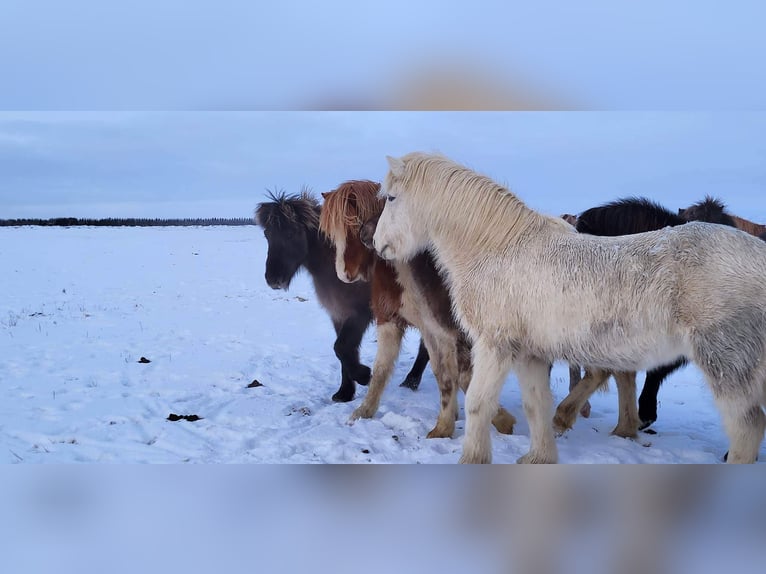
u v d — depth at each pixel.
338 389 6.83
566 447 4.84
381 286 5.47
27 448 4.63
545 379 4.15
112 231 37.31
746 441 3.35
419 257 4.82
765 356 3.28
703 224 3.54
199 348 9.26
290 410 5.87
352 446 4.71
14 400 6.07
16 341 9.51
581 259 3.64
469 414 3.95
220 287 16.75
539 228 3.92
